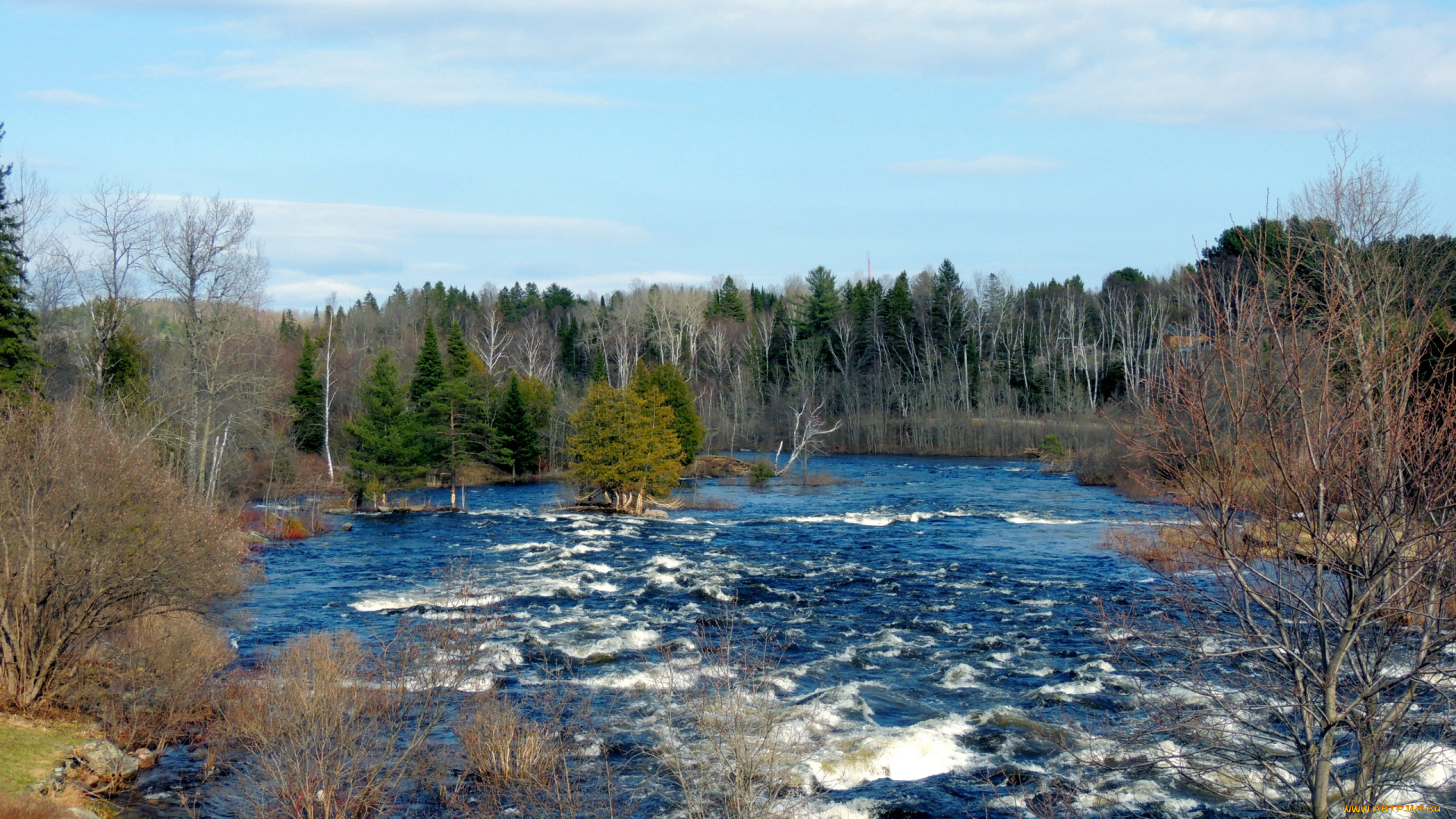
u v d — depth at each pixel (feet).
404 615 87.10
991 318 393.29
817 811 46.06
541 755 50.29
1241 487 28.09
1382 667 29.35
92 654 58.65
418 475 196.95
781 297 556.10
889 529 153.58
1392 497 26.30
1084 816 45.39
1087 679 66.54
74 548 54.44
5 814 39.63
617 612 89.25
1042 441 296.92
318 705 49.14
